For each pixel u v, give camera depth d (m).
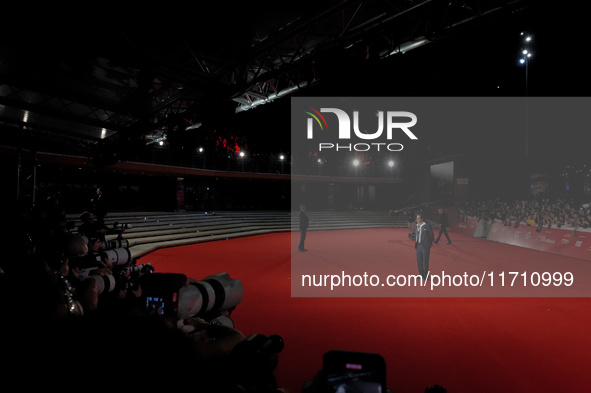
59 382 0.80
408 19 4.95
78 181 19.89
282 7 5.66
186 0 5.45
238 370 1.40
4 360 0.89
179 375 0.79
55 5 5.21
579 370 3.67
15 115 11.34
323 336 4.64
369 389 1.10
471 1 4.56
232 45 6.80
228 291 3.20
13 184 15.02
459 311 5.83
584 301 6.45
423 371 3.65
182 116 9.47
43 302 1.62
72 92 8.98
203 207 26.70
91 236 6.02
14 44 6.48
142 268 5.10
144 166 19.50
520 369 3.70
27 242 3.04
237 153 23.95
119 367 0.76
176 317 1.84
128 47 6.16
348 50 5.57
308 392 1.18
